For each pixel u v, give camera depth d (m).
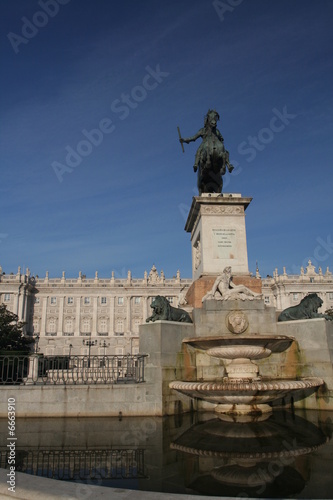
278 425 7.31
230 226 12.09
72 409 8.45
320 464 4.85
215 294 10.75
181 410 9.12
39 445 6.04
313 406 9.30
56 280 101.69
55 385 8.57
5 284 95.12
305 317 10.10
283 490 4.02
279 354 10.09
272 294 100.06
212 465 4.90
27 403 8.40
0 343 47.47
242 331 10.25
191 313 10.97
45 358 11.86
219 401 8.34
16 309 94.81
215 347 9.62
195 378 9.82
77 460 5.23
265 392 7.96
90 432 6.92
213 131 13.91
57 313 98.62
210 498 3.03
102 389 8.63
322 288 95.00
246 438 6.26
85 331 97.62
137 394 8.72
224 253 11.85
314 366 9.58
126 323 97.94
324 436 6.33
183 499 3.00
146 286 99.94
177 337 9.75
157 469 4.78
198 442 6.10
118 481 4.36
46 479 3.39
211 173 13.54
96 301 99.44
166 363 9.20
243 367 9.43
